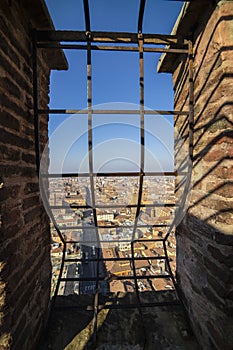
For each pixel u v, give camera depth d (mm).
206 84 1436
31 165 1551
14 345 1181
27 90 1507
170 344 1581
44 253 1774
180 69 1920
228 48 1237
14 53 1300
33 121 1616
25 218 1406
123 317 1827
